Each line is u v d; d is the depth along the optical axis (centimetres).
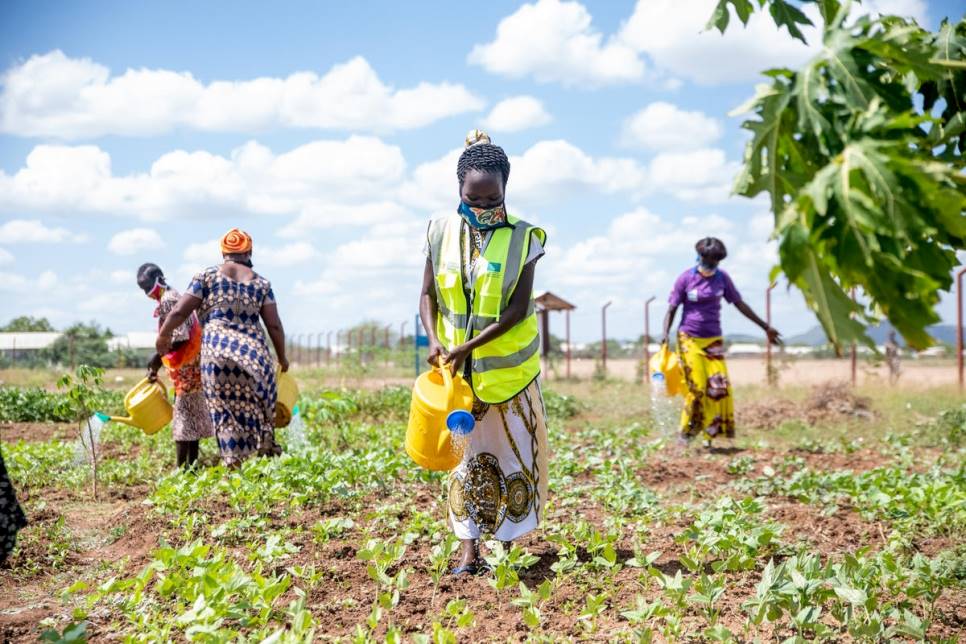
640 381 2059
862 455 884
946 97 305
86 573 468
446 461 410
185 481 602
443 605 396
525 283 421
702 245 888
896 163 214
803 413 1268
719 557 465
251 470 600
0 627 382
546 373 2445
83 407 690
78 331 3822
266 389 660
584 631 359
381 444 869
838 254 223
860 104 227
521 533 435
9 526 359
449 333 430
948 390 1532
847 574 363
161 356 707
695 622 373
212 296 658
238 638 328
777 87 238
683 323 910
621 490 620
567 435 1034
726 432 910
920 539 512
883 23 273
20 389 1617
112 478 742
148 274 727
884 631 327
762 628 363
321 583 434
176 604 389
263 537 518
